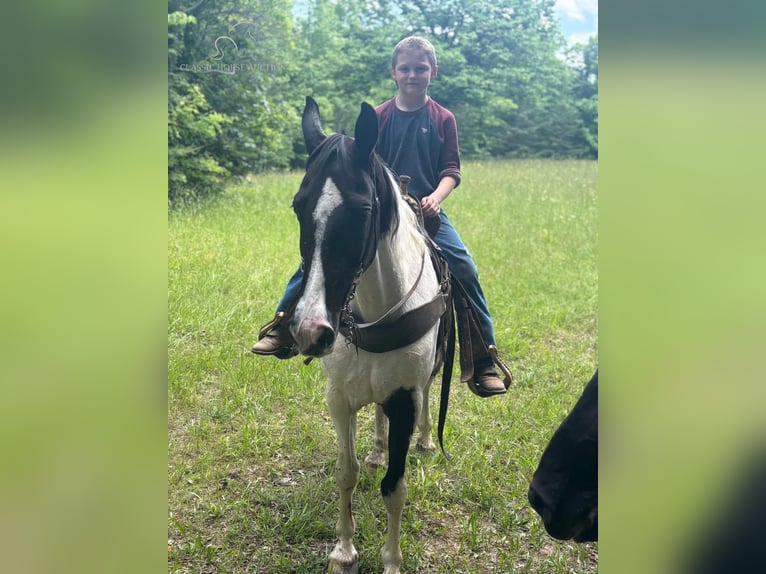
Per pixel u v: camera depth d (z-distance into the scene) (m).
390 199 2.06
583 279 6.52
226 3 9.28
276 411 3.75
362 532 2.74
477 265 6.64
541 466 1.60
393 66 2.77
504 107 14.41
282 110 10.60
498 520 2.84
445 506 2.96
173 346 4.35
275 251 6.53
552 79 14.88
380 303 2.16
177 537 2.70
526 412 3.81
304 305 1.78
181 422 3.58
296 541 2.69
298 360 4.27
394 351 2.19
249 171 10.73
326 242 1.81
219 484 3.06
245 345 4.49
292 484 3.09
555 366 4.51
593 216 9.54
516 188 11.48
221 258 6.19
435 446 3.40
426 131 2.80
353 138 1.93
